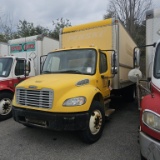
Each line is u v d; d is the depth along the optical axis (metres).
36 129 5.99
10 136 5.49
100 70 5.82
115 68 5.99
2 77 7.24
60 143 4.99
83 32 7.35
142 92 5.80
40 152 4.53
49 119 4.43
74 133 5.62
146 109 3.32
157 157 3.04
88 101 4.67
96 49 5.82
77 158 4.23
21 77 7.76
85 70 5.62
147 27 5.84
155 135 3.11
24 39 9.66
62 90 4.54
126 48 8.30
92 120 4.89
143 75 6.09
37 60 9.16
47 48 9.68
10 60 7.57
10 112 7.27
